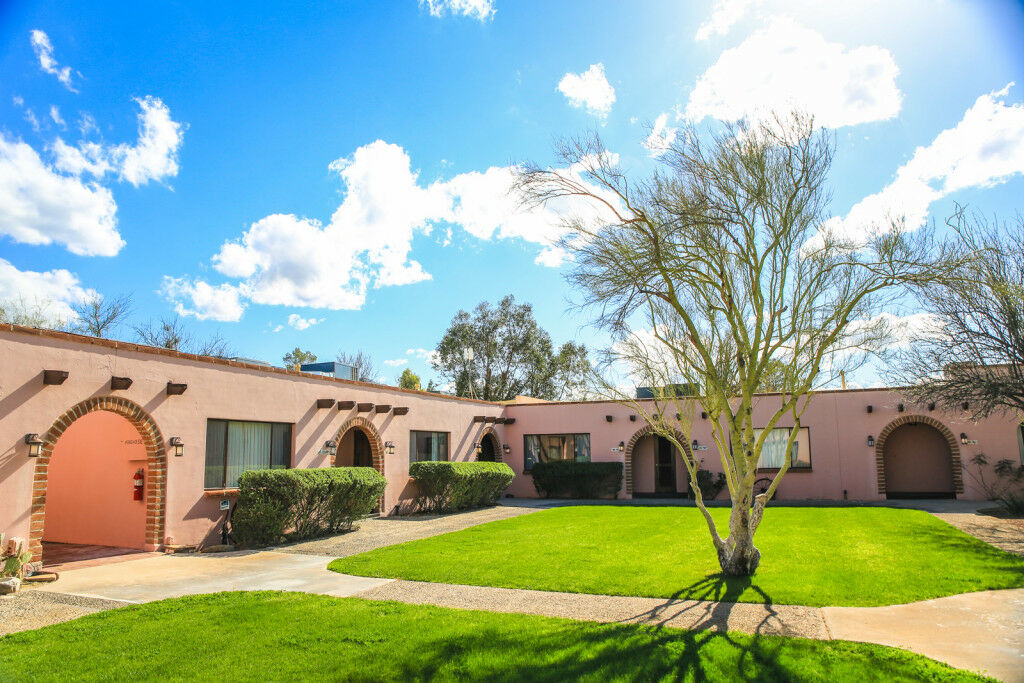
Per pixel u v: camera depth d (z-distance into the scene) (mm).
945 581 7699
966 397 14711
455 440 20297
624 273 8000
